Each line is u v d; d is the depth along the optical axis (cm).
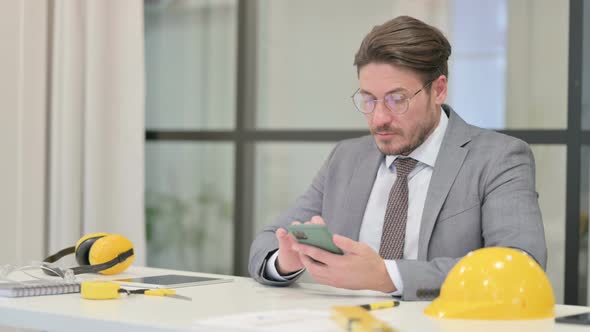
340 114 376
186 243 409
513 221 206
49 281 200
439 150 229
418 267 184
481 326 147
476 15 350
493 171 220
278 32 389
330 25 378
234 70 399
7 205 357
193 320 151
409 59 217
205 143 405
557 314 166
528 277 158
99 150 376
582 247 329
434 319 155
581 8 326
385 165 244
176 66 410
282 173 388
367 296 191
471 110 351
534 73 340
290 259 203
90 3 376
